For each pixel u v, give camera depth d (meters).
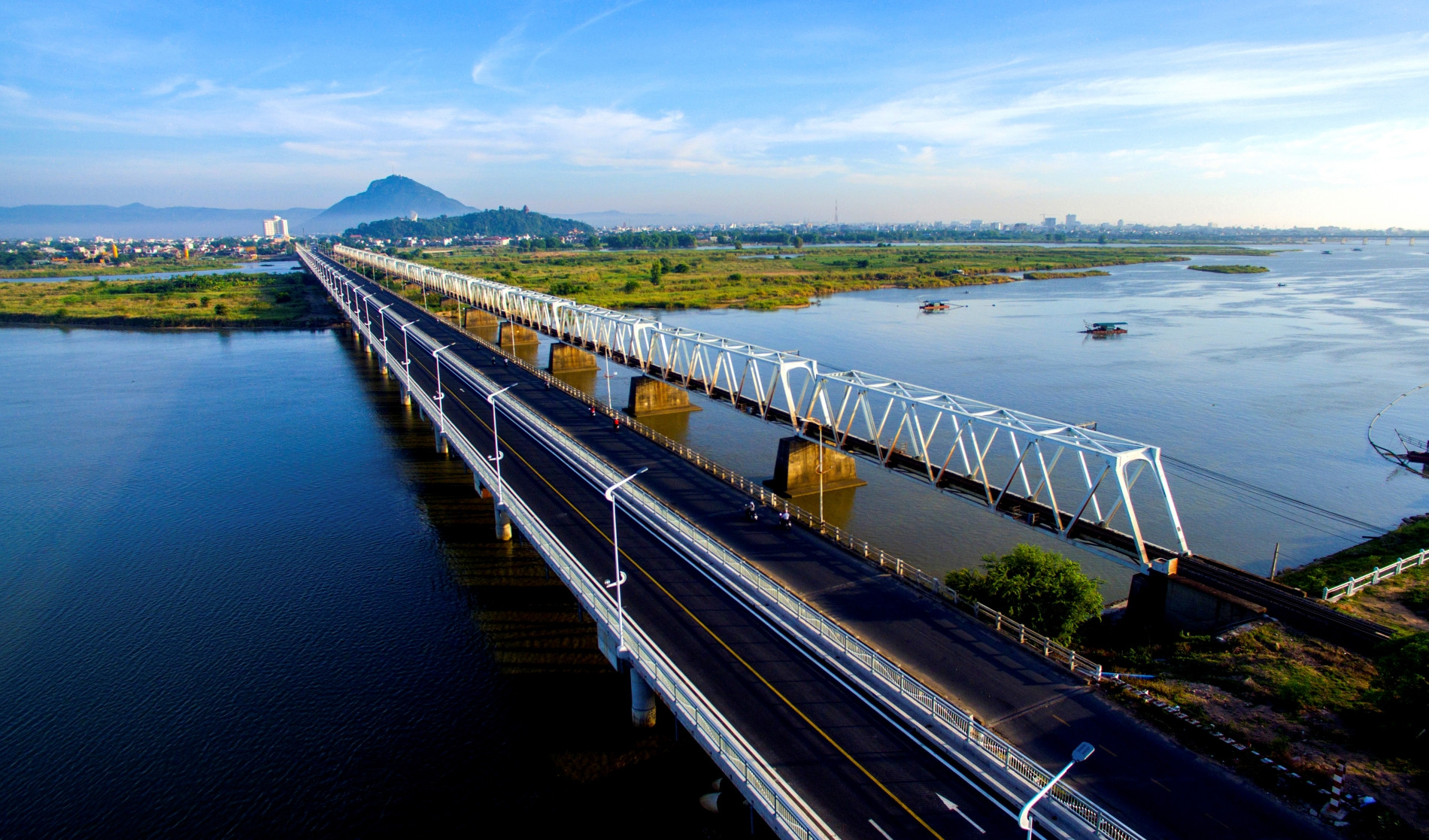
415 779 35.44
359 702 40.88
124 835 32.72
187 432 90.81
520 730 38.44
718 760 29.83
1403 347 129.25
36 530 62.94
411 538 60.22
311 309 199.50
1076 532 45.56
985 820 26.98
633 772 35.56
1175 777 28.20
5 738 38.72
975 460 76.25
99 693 42.19
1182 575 40.88
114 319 183.25
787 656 36.94
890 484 69.75
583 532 51.94
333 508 66.38
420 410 98.38
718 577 45.00
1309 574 49.81
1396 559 51.44
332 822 33.16
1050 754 29.47
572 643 46.00
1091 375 112.00
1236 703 32.72
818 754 30.33
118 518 65.25
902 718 32.31
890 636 38.00
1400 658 30.95
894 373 114.69
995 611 38.72
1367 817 25.94
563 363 117.38
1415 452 76.25
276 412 99.50
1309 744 29.78
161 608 50.66
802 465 66.06
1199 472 72.50
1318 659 35.44
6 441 87.75
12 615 50.22
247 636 47.22
